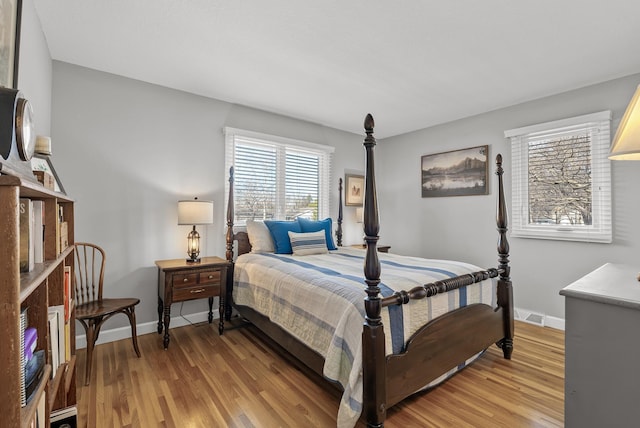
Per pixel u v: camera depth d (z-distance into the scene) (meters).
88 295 2.45
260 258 2.88
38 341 1.09
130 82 2.84
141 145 2.89
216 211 3.33
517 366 2.29
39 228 1.08
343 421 1.50
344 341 1.65
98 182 2.68
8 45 1.35
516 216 3.35
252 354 2.48
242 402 1.84
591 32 2.08
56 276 1.40
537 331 2.96
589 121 2.86
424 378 1.77
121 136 2.79
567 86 2.93
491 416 1.72
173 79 2.86
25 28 1.69
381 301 1.56
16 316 0.64
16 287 0.64
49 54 2.38
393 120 4.01
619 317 0.94
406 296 1.70
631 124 1.06
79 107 2.60
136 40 2.23
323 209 4.25
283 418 1.70
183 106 3.13
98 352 2.48
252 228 3.31
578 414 1.01
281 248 3.22
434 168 4.20
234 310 3.39
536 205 3.24
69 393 1.54
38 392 0.88
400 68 2.62
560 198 3.08
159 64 2.58
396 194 4.72
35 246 1.07
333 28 2.07
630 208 2.65
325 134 4.29
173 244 3.06
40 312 1.10
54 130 2.49
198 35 2.16
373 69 2.64
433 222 4.21
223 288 2.89
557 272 3.06
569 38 2.15
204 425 1.63
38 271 0.95
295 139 3.96
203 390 1.96
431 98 3.25
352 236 4.61
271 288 2.41
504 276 2.44
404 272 2.13
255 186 3.64
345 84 2.94
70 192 2.55
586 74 2.69
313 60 2.50
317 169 4.23
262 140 3.65
